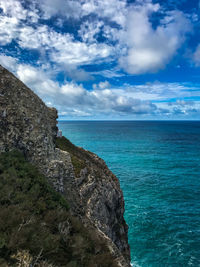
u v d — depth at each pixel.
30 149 17.44
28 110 19.73
